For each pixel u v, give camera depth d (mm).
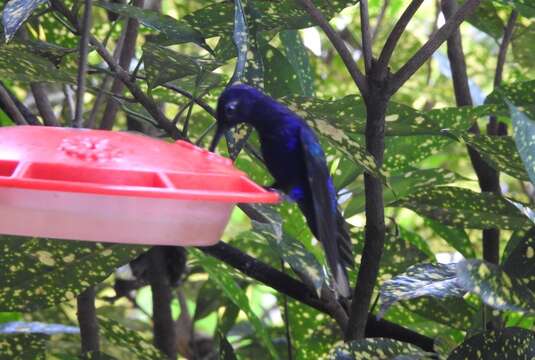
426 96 9141
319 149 5238
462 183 9609
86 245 5207
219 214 4391
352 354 4762
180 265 7012
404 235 6379
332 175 5949
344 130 4938
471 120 5539
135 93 5090
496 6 7031
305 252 4727
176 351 6906
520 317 6023
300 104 4820
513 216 5238
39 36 6172
